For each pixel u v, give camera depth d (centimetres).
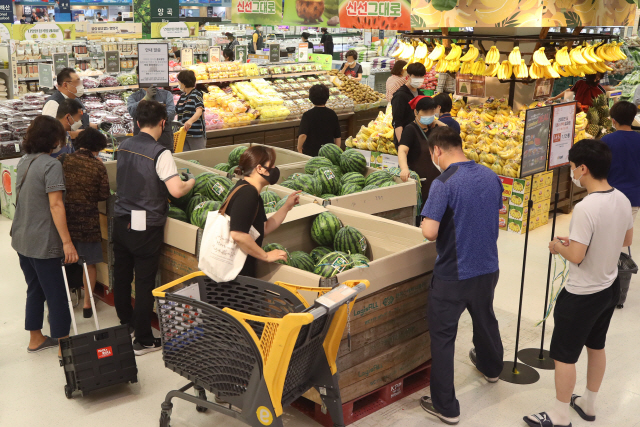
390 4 567
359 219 375
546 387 365
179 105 711
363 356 322
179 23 1137
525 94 707
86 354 341
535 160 350
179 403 344
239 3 672
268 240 362
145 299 387
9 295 482
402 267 325
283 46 1839
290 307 295
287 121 905
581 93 758
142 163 369
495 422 329
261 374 265
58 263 370
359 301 309
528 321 449
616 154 458
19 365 382
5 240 599
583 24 573
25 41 901
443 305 310
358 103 1039
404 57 737
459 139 316
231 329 271
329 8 609
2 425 321
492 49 645
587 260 295
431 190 303
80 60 955
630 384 371
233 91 952
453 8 547
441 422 327
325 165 474
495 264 316
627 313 471
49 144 362
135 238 377
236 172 312
